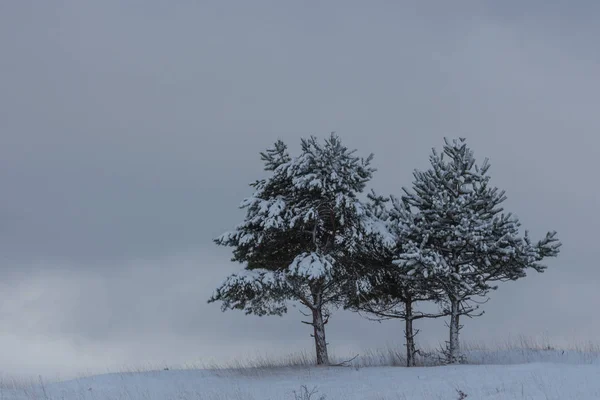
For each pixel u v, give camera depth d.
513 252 24.30
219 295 24.69
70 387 21.31
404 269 24.84
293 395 18.84
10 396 19.75
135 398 19.58
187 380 22.47
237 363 26.11
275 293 25.53
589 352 25.38
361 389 18.75
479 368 19.52
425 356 25.67
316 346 26.41
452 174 26.30
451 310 25.67
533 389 15.47
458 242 24.88
